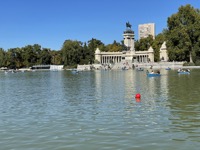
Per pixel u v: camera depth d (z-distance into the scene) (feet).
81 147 65.26
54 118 96.78
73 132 77.71
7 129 82.79
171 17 545.03
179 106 113.80
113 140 69.62
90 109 112.47
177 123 85.05
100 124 86.07
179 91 165.68
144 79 285.02
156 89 182.50
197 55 541.75
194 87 185.47
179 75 334.44
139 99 137.59
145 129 78.89
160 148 63.21
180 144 65.51
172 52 533.55
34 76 468.75
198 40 519.19
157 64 619.26
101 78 331.57
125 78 314.35
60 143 68.44
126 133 75.36
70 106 121.90
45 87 229.25
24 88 225.76
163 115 96.94
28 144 68.33
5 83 301.43
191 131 76.02
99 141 69.15
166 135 72.69
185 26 530.27
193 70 442.91
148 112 103.04
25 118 98.17
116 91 177.27
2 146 67.31
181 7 540.93
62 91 189.26
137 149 62.95
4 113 108.88
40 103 133.80
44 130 80.64
